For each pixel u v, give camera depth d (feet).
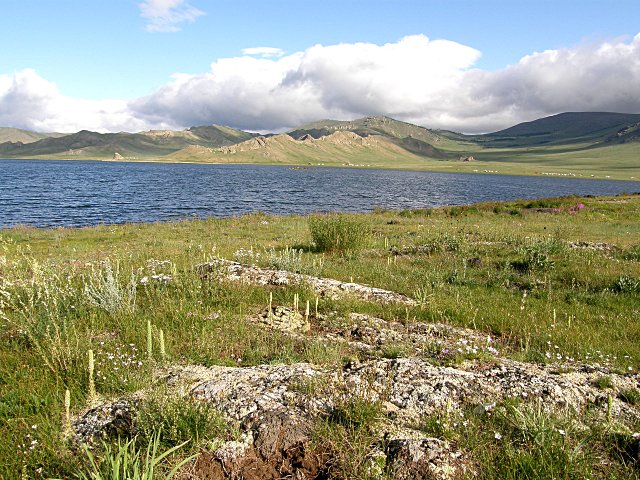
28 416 15.62
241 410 15.38
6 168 626.23
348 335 26.78
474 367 20.95
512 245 64.18
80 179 377.50
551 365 21.62
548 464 12.84
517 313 32.89
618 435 15.07
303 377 17.98
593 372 20.57
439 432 14.67
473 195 317.42
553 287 42.75
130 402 15.48
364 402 15.34
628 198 157.17
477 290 40.83
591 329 29.68
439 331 27.96
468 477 12.44
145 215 153.48
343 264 50.85
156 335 22.77
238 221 112.27
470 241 70.13
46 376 18.44
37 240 77.36
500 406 16.44
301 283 36.63
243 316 27.78
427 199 266.77
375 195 287.89
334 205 211.82
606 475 13.17
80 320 25.62
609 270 47.98
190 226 101.76
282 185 372.58
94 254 58.75
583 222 107.04
